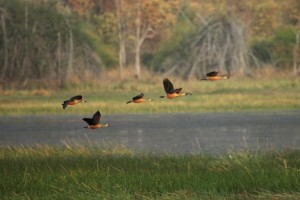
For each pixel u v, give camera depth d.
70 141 48.03
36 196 22.70
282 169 25.28
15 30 90.88
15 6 92.69
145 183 23.56
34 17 93.62
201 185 22.78
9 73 89.56
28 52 90.06
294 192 21.61
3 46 90.31
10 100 79.56
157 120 61.94
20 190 23.73
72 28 96.44
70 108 71.06
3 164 30.78
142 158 32.62
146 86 87.56
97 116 18.77
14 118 66.00
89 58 94.75
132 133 52.28
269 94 79.00
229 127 55.19
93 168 28.55
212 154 37.16
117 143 44.88
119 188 23.17
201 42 96.50
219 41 95.19
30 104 74.75
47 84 89.06
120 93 82.81
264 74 97.62
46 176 25.72
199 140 46.47
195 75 94.50
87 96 81.06
